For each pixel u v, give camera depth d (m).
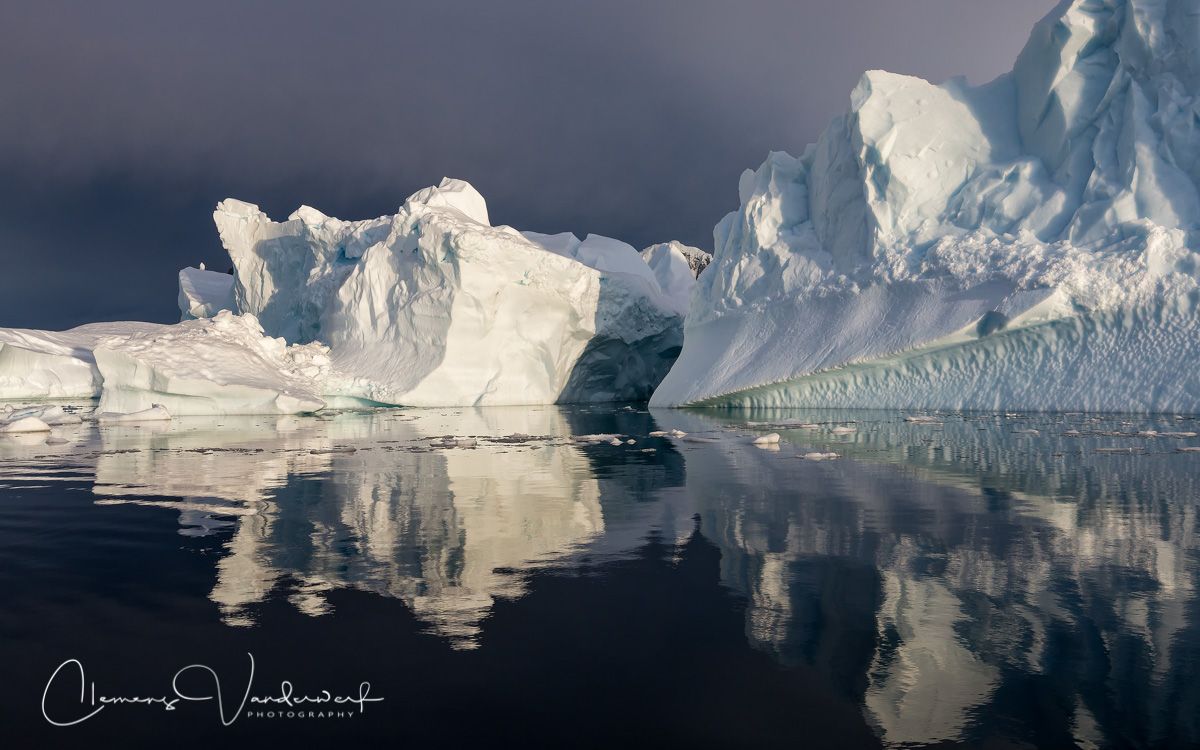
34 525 6.57
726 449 12.52
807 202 27.69
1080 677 3.25
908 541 5.70
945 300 20.75
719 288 28.45
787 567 5.02
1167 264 18.08
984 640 3.68
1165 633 3.73
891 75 24.66
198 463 11.11
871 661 3.45
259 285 38.94
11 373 31.81
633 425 18.73
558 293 29.94
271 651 3.62
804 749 2.69
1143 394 17.23
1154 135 19.81
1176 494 7.62
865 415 19.84
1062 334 19.00
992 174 22.47
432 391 28.12
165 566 5.16
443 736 2.81
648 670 3.37
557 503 7.50
